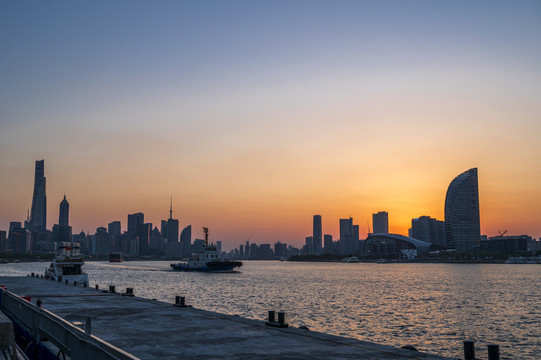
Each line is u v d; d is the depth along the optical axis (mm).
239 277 167375
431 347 36688
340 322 49812
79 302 31672
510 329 46656
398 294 90500
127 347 16047
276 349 15836
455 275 196750
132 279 147250
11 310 20922
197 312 25938
